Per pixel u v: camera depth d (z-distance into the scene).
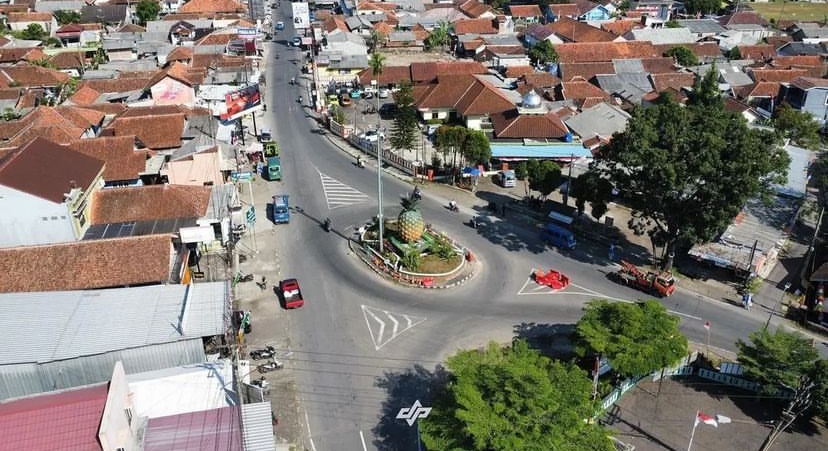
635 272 68.75
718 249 72.75
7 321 49.59
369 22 183.88
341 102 127.12
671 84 130.12
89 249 59.62
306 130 113.81
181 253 65.12
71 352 46.53
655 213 69.75
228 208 71.62
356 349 57.75
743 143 62.12
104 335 48.69
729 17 194.50
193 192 72.25
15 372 45.25
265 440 42.75
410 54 168.75
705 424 50.59
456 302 65.38
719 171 62.53
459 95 115.06
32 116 91.62
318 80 139.75
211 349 52.16
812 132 107.44
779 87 128.62
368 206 86.00
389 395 52.38
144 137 88.88
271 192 89.62
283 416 49.97
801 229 82.50
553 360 56.25
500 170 98.25
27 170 64.56
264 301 64.56
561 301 65.94
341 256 73.62
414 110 112.44
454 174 94.31
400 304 64.81
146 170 81.31
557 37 169.50
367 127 114.25
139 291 54.59
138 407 45.72
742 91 129.75
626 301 66.06
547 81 131.25
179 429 43.16
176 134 89.75
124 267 58.94
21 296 53.06
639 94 126.88
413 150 103.75
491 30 179.88
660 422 50.75
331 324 61.22
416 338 59.53
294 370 55.00
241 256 72.88
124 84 119.00
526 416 40.31
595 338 50.66
